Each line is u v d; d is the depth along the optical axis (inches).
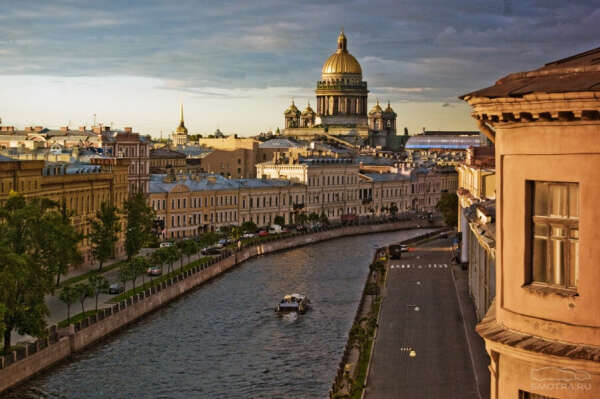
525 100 926.4
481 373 3171.8
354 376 3157.0
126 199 7357.3
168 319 4726.9
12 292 3405.5
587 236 903.1
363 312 4702.3
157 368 3693.4
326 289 5782.5
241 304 5216.5
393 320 4325.8
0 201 5182.1
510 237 973.8
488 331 987.9
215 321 4697.3
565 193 930.7
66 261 4603.8
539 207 951.6
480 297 4028.1
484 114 980.6
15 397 3245.6
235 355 3941.9
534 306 941.8
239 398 3287.4
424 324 4200.3
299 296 5073.8
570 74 989.2
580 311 906.1
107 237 5944.9
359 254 7829.7
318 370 3695.9
